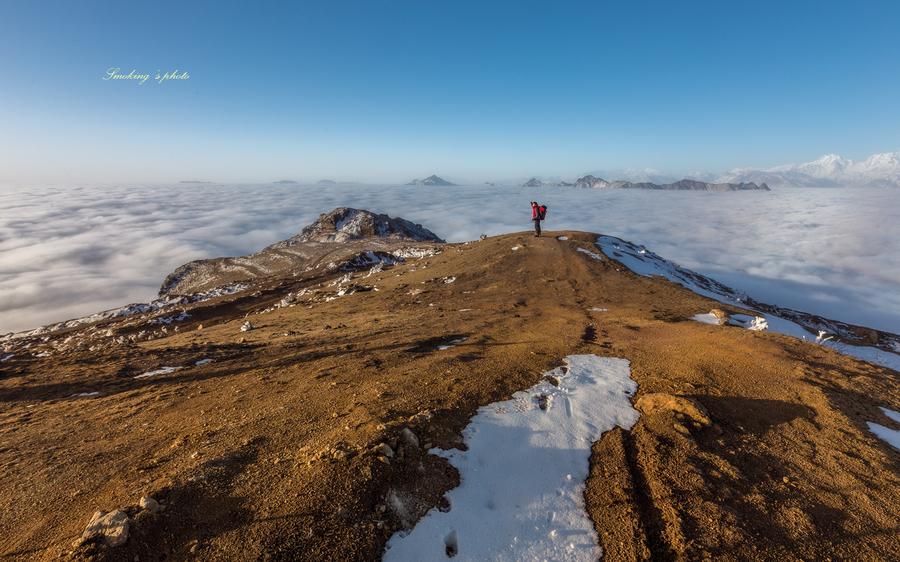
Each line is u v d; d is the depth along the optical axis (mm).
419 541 5305
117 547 4586
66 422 9023
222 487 5758
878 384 10680
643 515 6000
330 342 15492
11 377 12656
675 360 11898
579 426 8133
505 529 5656
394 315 21688
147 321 41938
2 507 5758
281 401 9242
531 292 26281
